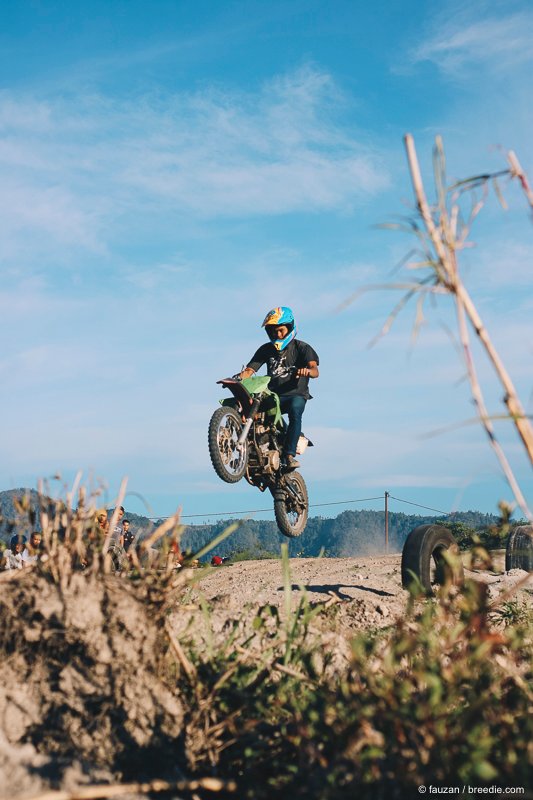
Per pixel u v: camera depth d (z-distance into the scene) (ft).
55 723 8.86
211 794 8.56
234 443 29.17
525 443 6.93
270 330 31.09
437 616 9.37
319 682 10.19
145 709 8.88
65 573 9.16
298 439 30.91
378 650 11.73
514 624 17.37
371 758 7.21
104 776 8.08
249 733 9.22
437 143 7.31
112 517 9.98
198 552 9.76
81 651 9.04
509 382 7.06
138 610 9.16
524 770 6.91
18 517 9.80
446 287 7.13
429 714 7.22
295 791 7.94
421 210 7.22
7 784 7.53
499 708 7.95
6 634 9.07
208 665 10.29
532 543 26.09
